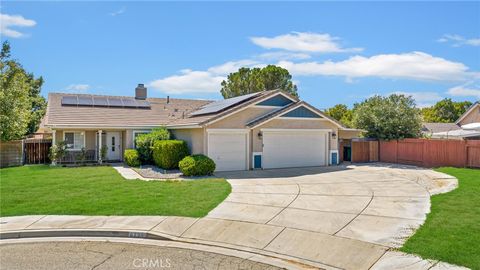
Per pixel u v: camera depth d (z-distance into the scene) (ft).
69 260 22.89
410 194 40.50
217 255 24.17
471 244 23.25
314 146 72.90
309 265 22.43
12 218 31.96
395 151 82.28
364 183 49.03
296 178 54.08
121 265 22.06
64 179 51.60
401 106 84.48
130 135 77.92
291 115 69.41
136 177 54.65
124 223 30.53
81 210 34.30
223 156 63.67
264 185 47.29
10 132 77.77
